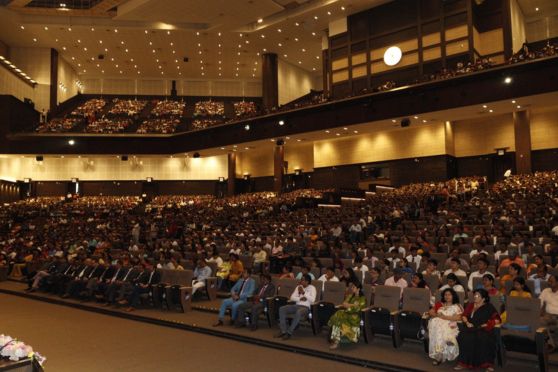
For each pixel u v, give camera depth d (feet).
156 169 131.95
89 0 103.19
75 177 127.85
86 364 24.00
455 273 30.73
